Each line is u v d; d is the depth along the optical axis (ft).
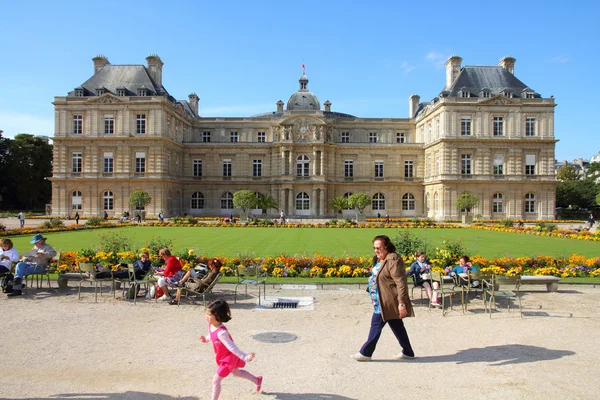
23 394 28.94
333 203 233.96
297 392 29.55
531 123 231.09
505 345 38.93
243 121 279.08
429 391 29.63
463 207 209.26
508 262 72.95
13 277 58.49
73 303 53.62
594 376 31.99
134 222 187.32
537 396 28.81
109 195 230.68
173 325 44.75
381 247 34.71
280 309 51.34
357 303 54.24
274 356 36.14
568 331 43.27
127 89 232.12
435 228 177.37
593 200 324.39
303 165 257.34
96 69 247.09
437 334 42.29
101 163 229.66
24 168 293.64
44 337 40.65
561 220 232.53
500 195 231.91
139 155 228.84
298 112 260.21
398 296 33.37
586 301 56.08
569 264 72.59
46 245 61.41
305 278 67.41
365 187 264.52
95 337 40.78
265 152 262.47
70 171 230.48
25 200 310.86
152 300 55.26
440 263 67.82
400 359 35.40
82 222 200.95
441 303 54.65
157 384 30.73
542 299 57.21
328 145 259.39
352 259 73.41
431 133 252.42
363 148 264.72
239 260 72.33
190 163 262.67
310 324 45.44
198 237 126.62
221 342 27.50
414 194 264.31
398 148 264.31
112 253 69.41
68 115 229.86
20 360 34.94
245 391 29.78
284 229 164.45
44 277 66.18
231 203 262.26
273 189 258.57
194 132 282.97
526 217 232.32
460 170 229.86
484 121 229.45
